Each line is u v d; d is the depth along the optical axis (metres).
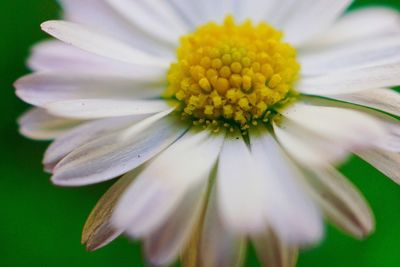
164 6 0.05
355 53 0.05
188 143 0.05
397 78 0.05
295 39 0.05
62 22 0.05
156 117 0.05
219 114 0.05
